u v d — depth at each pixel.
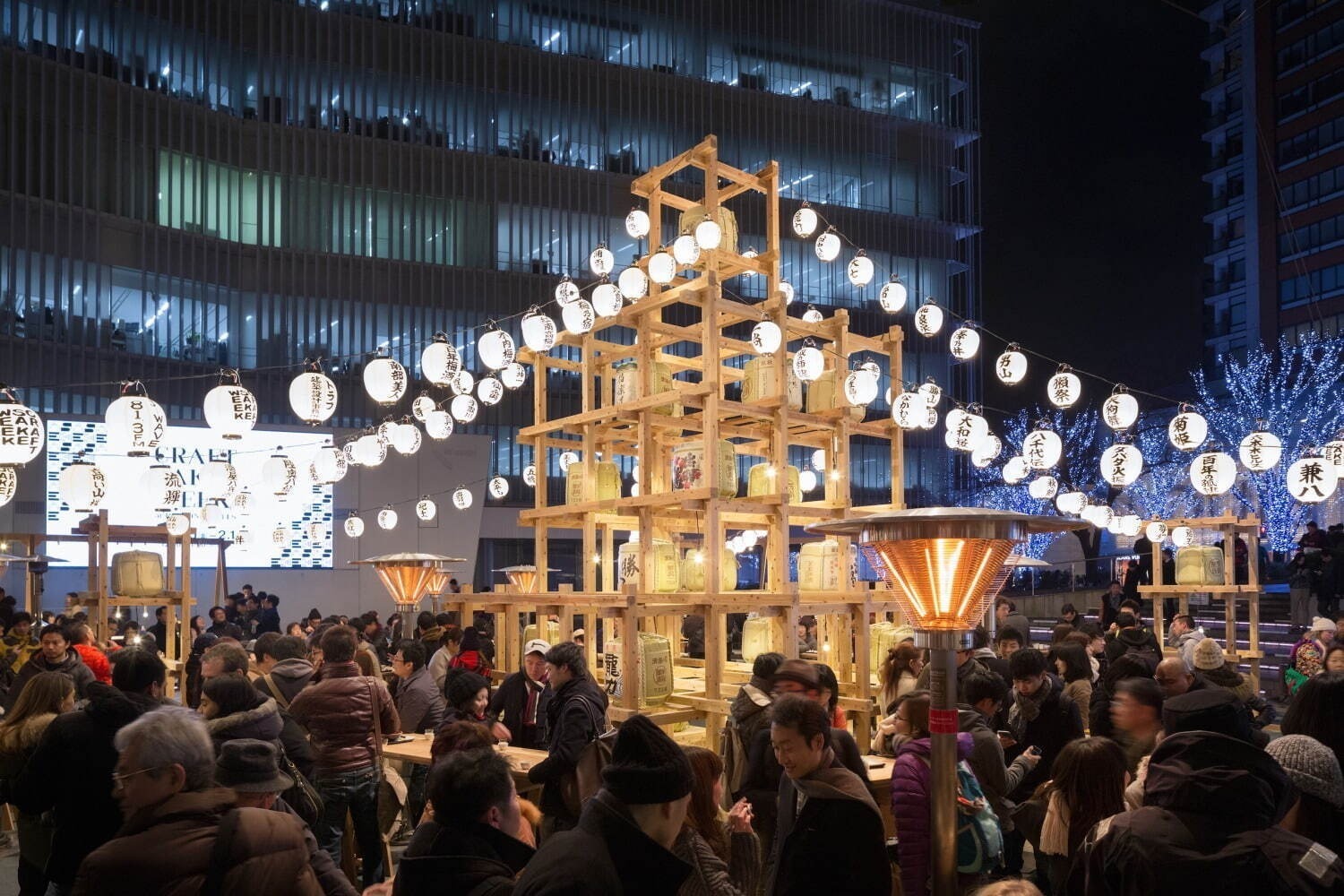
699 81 39.00
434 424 11.18
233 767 3.24
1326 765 3.19
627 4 38.62
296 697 6.12
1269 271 52.66
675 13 39.44
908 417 8.74
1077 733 6.21
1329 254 49.84
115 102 28.70
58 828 4.16
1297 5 52.06
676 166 9.29
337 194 32.94
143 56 29.75
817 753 3.93
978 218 45.00
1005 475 13.11
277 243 31.94
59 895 4.11
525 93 36.28
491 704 7.46
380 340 33.00
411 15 34.94
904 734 4.98
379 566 11.13
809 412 8.99
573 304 8.91
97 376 27.94
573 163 36.97
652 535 8.39
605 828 2.73
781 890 3.85
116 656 4.65
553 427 9.34
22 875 5.03
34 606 14.82
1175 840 2.72
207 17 31.27
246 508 17.94
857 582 8.53
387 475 22.45
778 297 8.35
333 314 32.44
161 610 13.61
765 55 41.00
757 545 15.95
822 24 42.09
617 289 9.02
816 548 8.57
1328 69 50.34
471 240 34.84
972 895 2.61
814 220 9.66
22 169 26.81
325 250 32.56
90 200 28.11
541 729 7.01
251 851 2.88
